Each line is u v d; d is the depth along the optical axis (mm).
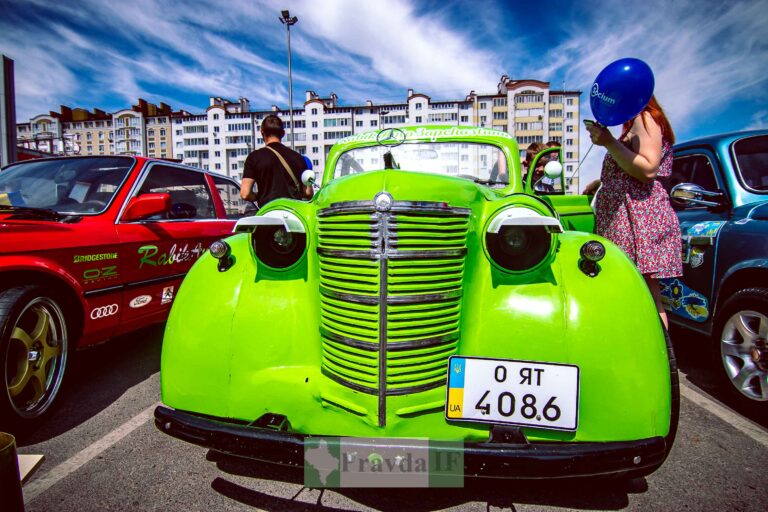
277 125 4199
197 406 1827
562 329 1650
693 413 2672
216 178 4738
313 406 1766
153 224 3477
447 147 3037
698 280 3127
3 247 2330
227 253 1977
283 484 1982
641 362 1585
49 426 2518
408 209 1583
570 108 83375
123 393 2992
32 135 97000
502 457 1444
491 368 1638
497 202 1830
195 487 1960
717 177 3195
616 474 1632
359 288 1650
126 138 93812
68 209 3150
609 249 1851
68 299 2725
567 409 1584
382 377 1598
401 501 1853
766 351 2508
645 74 2174
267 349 1838
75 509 1812
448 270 1683
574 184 81938
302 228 1862
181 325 1905
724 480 1982
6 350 2223
